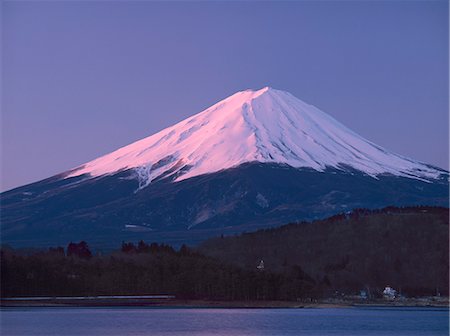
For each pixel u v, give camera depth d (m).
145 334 152.75
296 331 161.75
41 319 179.62
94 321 175.75
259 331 160.75
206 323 173.75
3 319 179.75
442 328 171.00
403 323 181.12
